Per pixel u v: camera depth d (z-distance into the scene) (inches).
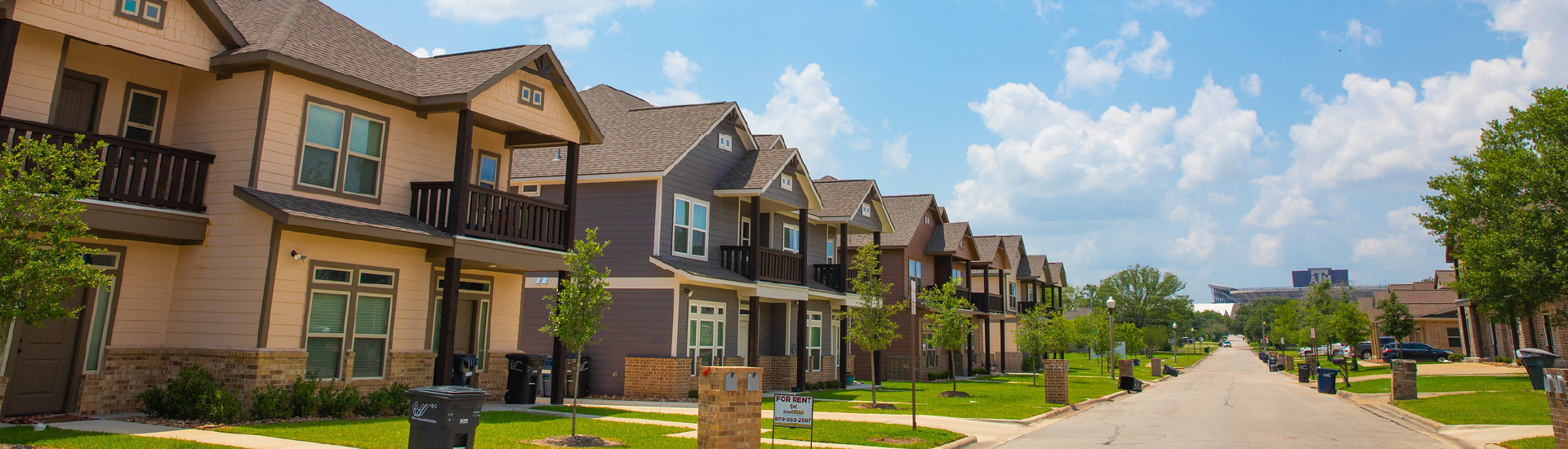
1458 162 972.6
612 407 703.1
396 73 628.4
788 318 1058.7
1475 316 1745.8
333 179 571.5
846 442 529.3
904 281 1448.1
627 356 865.5
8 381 459.8
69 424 459.5
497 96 634.8
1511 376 1190.9
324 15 630.5
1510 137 936.3
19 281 325.1
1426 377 1233.4
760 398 426.3
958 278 1704.0
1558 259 854.5
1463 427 647.1
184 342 534.0
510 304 727.1
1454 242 1016.9
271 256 517.0
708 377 413.4
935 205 1611.7
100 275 361.1
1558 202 867.4
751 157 1019.9
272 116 538.0
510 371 707.4
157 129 551.5
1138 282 4402.1
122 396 515.8
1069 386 1237.1
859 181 1220.5
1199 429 665.6
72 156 366.3
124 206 489.4
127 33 491.2
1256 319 5674.2
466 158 594.2
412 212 619.2
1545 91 906.1
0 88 427.8
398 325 600.1
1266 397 1093.8
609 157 920.9
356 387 566.6
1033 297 2267.5
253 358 505.0
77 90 517.3
